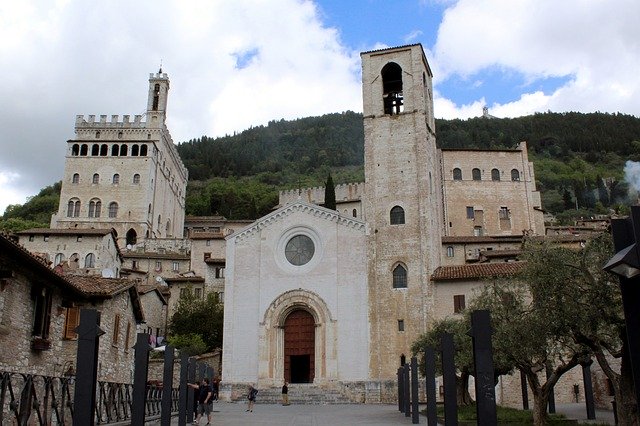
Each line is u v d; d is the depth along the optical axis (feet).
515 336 83.10
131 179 384.68
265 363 192.54
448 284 189.37
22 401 57.16
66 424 77.41
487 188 326.24
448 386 63.41
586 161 647.15
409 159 207.62
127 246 347.97
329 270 198.29
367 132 215.51
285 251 204.85
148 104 405.59
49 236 283.18
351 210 356.79
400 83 225.15
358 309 192.85
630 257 26.63
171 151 445.78
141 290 245.04
